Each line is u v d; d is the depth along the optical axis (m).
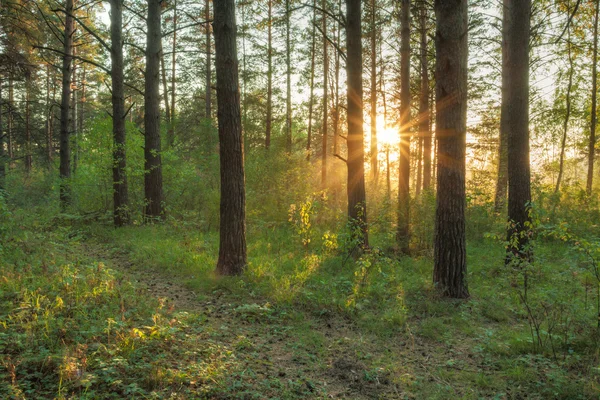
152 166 14.49
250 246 10.62
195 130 25.84
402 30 12.32
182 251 9.84
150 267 8.88
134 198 16.28
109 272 7.42
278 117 26.06
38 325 4.53
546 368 4.45
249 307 6.11
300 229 10.07
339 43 23.50
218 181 18.33
